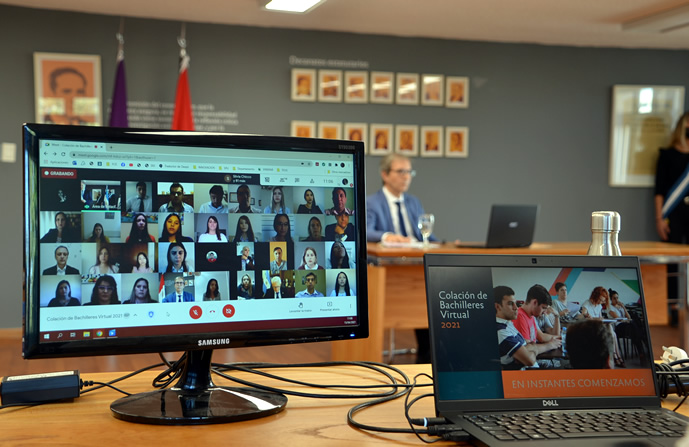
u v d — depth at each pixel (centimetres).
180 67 608
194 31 633
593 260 114
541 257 112
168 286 107
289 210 116
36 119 595
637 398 108
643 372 110
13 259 596
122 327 104
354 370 141
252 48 649
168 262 108
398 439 95
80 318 102
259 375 134
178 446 90
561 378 106
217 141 112
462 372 103
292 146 116
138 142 107
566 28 660
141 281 106
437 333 104
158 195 108
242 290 112
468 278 108
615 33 677
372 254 384
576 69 732
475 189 713
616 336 111
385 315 394
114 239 105
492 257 110
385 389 124
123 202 106
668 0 566
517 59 717
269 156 115
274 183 115
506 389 104
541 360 107
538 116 724
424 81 694
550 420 98
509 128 718
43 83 595
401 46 687
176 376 124
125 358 489
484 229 716
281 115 659
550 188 730
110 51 611
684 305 421
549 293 110
